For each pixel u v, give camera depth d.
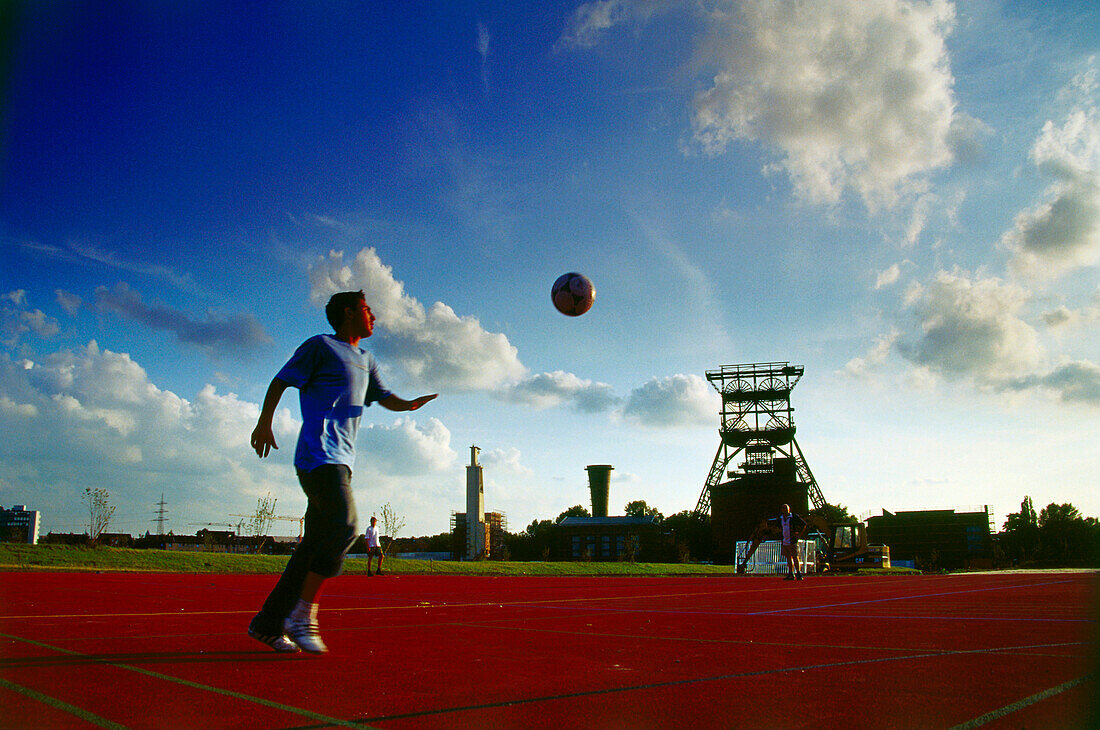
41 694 2.70
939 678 3.12
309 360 4.07
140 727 2.22
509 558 99.12
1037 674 3.21
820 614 6.98
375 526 23.20
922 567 94.62
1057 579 21.86
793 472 98.50
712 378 107.25
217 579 16.73
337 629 5.39
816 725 2.26
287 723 2.29
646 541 101.06
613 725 2.28
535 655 3.89
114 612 6.57
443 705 2.58
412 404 4.72
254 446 4.04
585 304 9.58
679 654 3.94
